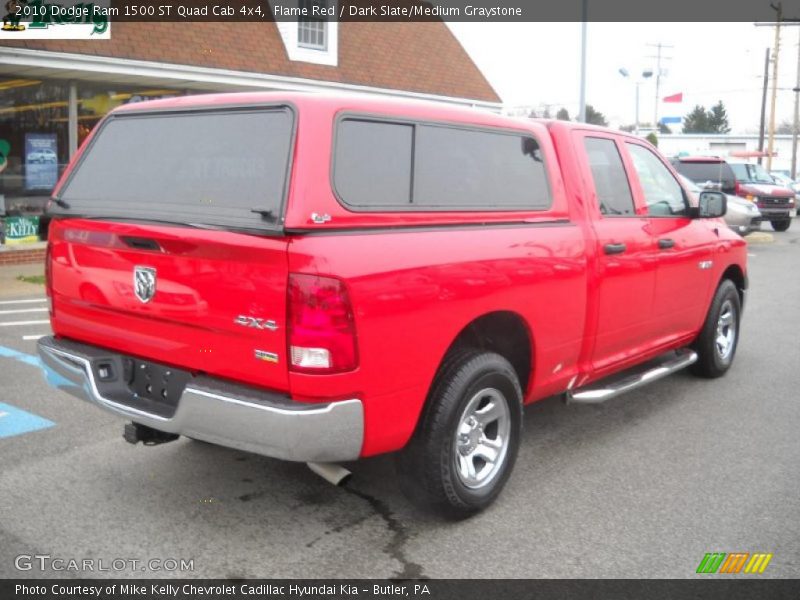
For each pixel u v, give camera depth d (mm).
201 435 3428
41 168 13062
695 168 19625
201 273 3369
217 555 3609
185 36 13781
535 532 3867
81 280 3916
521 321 4152
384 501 4195
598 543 3760
